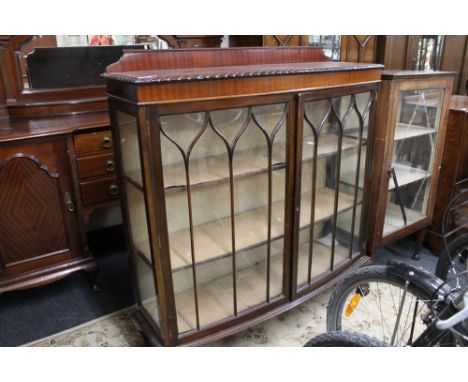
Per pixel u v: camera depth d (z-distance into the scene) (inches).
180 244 53.7
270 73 47.4
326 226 66.5
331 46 89.6
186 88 42.6
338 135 59.9
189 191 48.4
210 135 48.0
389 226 78.6
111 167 73.3
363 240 72.4
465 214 81.7
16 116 75.8
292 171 54.8
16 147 61.6
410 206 81.4
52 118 75.9
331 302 53.6
